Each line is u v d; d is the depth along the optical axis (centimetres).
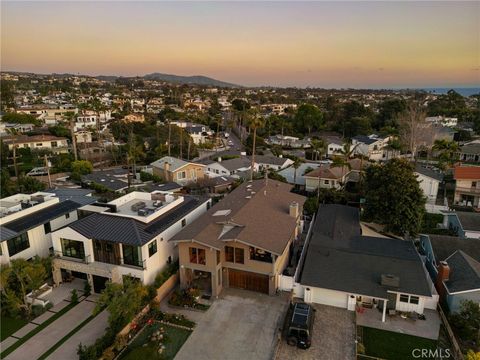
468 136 9406
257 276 2789
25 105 13825
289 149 9969
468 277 2566
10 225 2853
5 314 2516
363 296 2550
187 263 2748
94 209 3403
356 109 12306
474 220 3766
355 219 3953
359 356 2150
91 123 11525
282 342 2270
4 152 7088
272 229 2947
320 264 2789
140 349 2159
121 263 2719
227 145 10962
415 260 2808
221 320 2478
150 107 17538
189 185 5550
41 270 2528
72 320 2456
